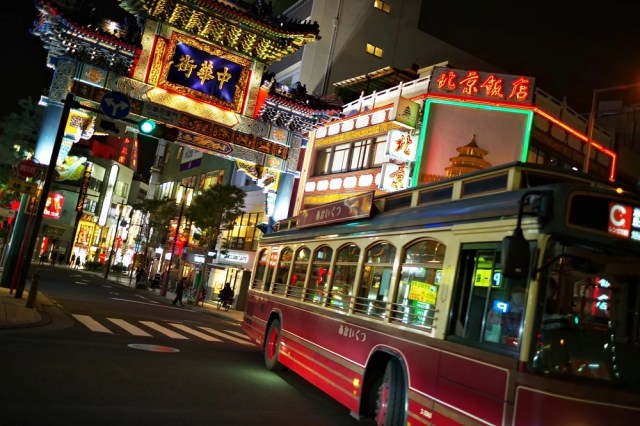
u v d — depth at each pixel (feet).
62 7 64.34
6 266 65.77
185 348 42.09
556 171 18.81
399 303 21.99
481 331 17.03
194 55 72.84
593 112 68.13
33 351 31.55
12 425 18.26
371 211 26.76
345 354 25.62
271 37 74.18
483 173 20.17
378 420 22.33
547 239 15.30
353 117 85.20
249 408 25.34
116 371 29.35
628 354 15.88
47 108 67.82
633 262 16.37
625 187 19.61
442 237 19.94
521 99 69.51
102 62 69.36
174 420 21.52
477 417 15.99
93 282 127.85
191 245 145.38
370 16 115.65
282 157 80.28
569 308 15.58
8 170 103.35
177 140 73.61
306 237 34.78
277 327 36.83
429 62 119.85
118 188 245.65
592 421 14.51
